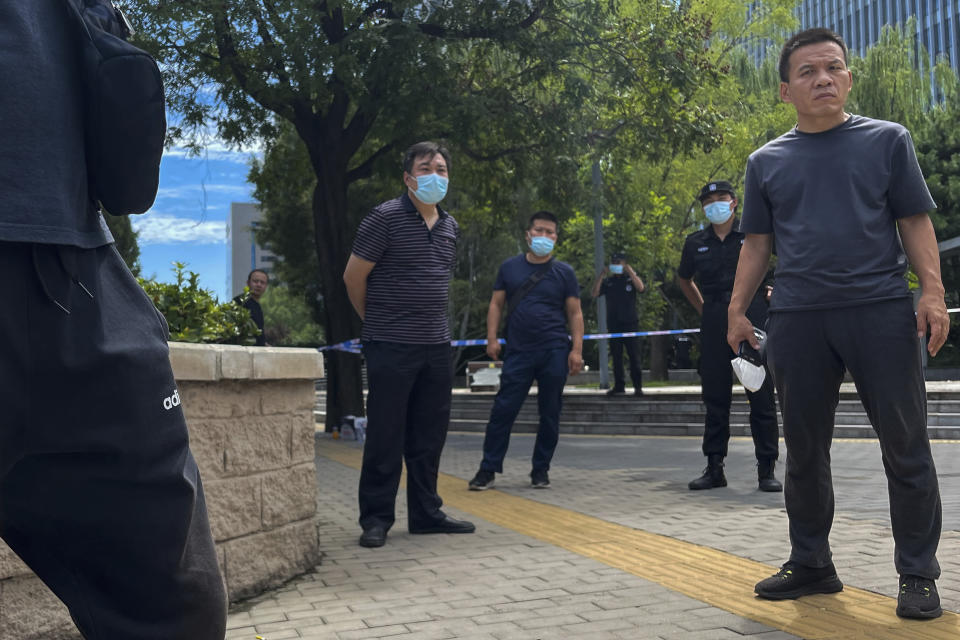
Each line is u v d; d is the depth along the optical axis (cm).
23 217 131
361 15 1282
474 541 459
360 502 469
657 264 2369
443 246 484
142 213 155
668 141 1457
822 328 302
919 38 6844
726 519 493
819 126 315
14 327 130
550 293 678
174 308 489
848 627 279
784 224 316
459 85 1377
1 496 143
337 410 1420
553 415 679
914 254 300
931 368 2069
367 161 1463
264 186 1750
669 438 1145
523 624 296
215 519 339
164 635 151
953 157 2773
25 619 271
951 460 769
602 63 1382
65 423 137
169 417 150
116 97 142
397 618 310
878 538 420
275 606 335
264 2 1177
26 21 139
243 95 1283
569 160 1439
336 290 1413
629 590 340
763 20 2423
